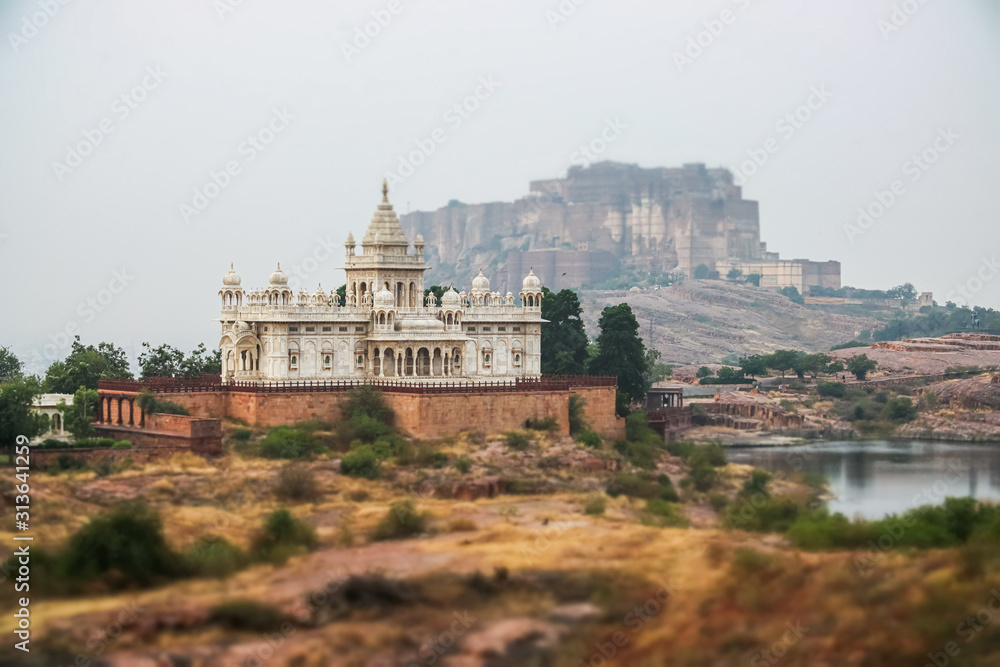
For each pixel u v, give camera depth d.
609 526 123.19
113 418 171.00
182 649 90.81
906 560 107.69
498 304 199.50
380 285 185.88
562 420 178.00
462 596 99.94
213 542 111.75
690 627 96.56
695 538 116.19
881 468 178.88
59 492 128.12
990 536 112.50
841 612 97.81
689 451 175.62
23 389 153.62
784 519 124.88
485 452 157.88
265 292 178.62
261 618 95.44
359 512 128.25
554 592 101.06
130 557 103.19
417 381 178.25
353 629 94.19
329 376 180.12
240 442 157.12
